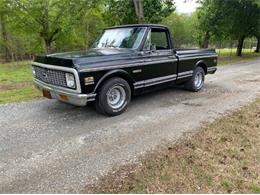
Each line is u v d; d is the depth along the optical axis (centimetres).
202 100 653
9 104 614
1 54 2636
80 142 406
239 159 353
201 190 285
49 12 1580
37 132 446
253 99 661
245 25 2248
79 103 455
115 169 325
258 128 462
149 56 558
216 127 466
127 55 514
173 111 562
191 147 386
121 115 533
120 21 1692
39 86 539
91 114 540
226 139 415
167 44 622
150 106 598
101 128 464
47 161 347
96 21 2362
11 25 1652
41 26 1628
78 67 432
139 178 305
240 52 2436
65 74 448
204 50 748
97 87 469
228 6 2020
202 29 2200
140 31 559
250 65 1494
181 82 695
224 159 352
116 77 504
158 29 588
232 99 662
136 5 1422
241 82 907
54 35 1731
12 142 407
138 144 397
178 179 304
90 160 349
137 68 531
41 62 511
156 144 397
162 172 318
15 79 1071
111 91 504
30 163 342
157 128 463
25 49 2562
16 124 484
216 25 2095
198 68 733
